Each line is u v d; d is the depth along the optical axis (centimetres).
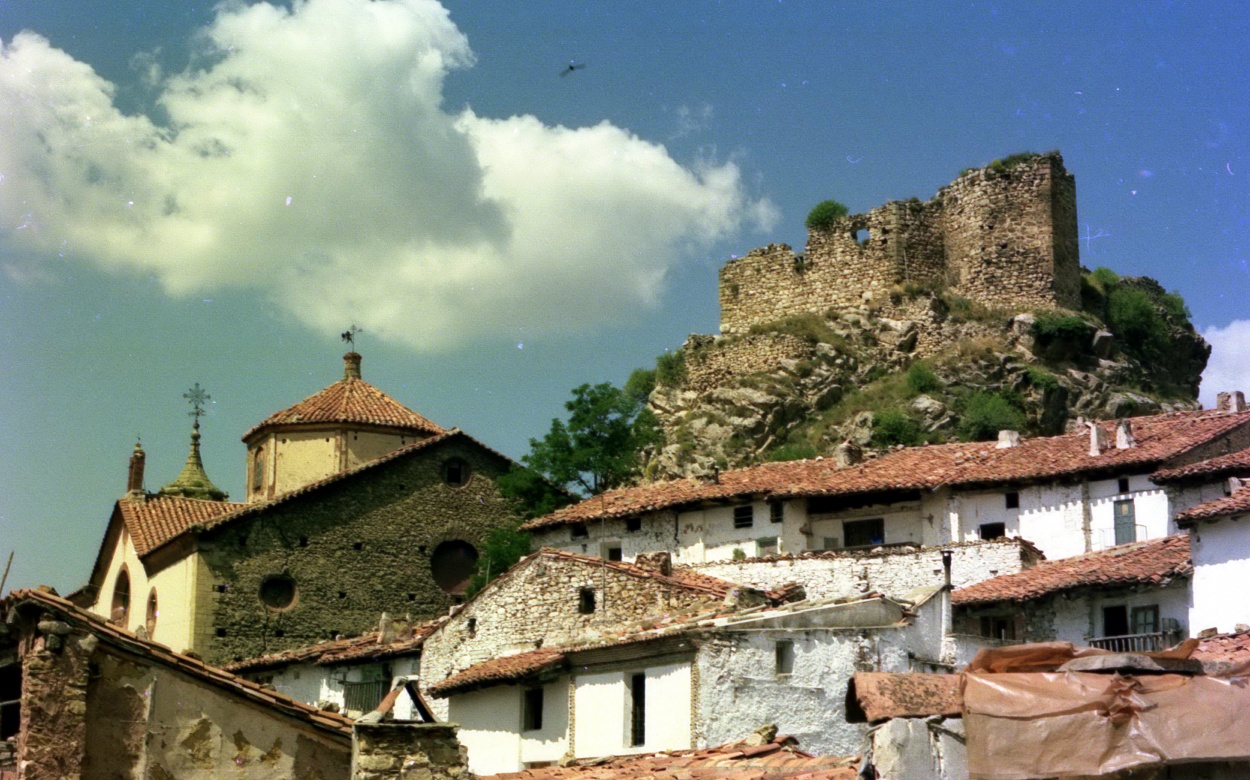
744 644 3709
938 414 9538
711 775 2669
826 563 5753
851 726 3725
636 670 3844
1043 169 10562
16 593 2384
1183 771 1962
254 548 6575
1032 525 5866
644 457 9738
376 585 6738
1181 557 4697
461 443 7094
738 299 10919
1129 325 10794
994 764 1992
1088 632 4794
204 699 2366
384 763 2322
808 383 9950
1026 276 10450
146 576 6862
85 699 2305
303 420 7469
